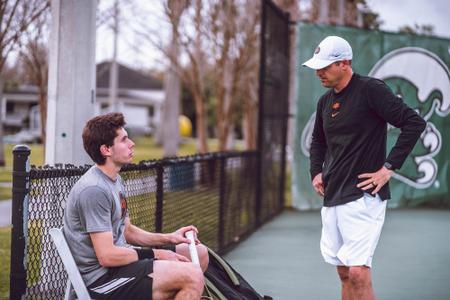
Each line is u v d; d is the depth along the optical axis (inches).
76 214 142.6
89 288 142.2
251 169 363.3
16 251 148.3
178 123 926.4
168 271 142.9
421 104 442.0
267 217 397.4
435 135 447.2
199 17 553.0
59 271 167.0
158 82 2657.5
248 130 684.7
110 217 144.3
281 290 229.3
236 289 168.9
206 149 640.4
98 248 140.6
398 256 288.4
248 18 576.1
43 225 160.7
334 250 171.6
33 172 151.3
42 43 396.8
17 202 147.9
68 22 217.3
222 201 299.0
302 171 442.0
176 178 244.8
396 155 162.1
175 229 244.4
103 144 145.3
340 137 167.2
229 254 296.7
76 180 175.3
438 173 451.5
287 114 450.9
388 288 231.1
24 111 2034.9
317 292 226.8
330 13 610.9
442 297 219.5
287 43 445.4
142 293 140.9
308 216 419.8
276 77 410.9
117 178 152.3
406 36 438.9
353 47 433.1
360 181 164.6
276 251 303.1
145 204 207.6
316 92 433.4
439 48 444.1
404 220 395.5
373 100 162.6
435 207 451.5
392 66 436.5
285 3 628.1
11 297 149.0
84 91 219.3
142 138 2250.2
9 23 301.9
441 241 326.6
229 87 601.0
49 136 219.5
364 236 163.2
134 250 145.3
